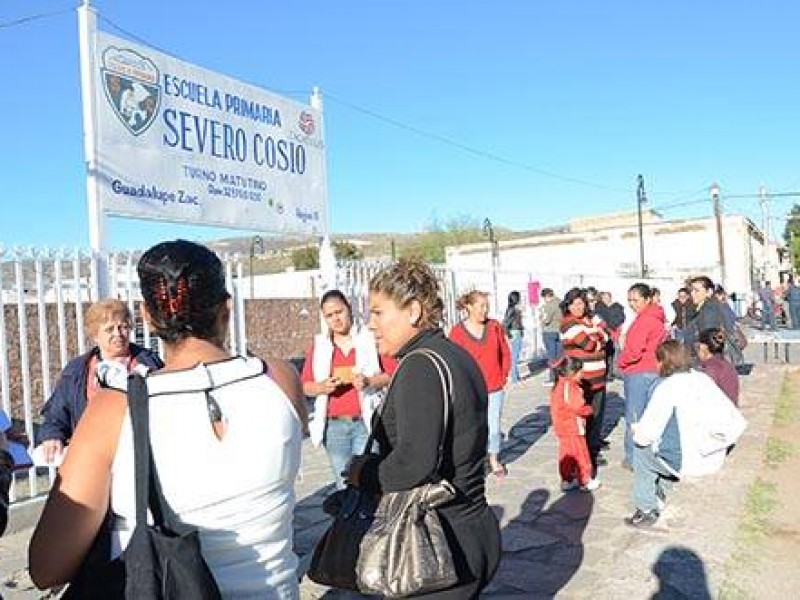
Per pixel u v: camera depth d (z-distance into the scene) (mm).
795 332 20516
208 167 8828
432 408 2605
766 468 7910
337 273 11070
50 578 1807
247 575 1859
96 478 1776
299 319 19969
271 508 1914
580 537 5789
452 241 67312
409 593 2512
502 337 7699
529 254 50062
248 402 1904
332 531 2736
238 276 9070
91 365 4285
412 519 2582
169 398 1827
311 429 5453
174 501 1783
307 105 10758
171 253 1957
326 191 11133
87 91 7273
